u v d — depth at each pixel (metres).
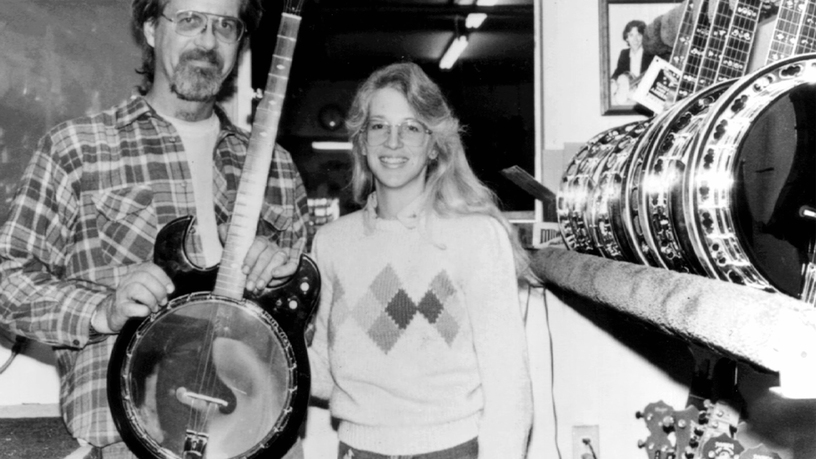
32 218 1.45
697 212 1.09
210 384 1.38
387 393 1.49
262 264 1.40
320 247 1.65
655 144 1.33
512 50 4.72
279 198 1.72
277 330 1.40
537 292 2.35
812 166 1.04
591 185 1.79
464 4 4.23
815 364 0.84
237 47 1.61
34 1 2.24
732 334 0.94
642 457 2.35
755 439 2.02
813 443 2.04
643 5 2.46
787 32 1.36
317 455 2.24
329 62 4.80
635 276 1.36
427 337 1.49
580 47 2.51
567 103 2.51
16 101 2.24
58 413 2.18
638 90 1.89
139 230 1.52
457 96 4.82
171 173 1.57
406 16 4.34
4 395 2.20
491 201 1.64
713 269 1.10
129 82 2.29
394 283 1.52
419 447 1.45
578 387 2.36
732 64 1.70
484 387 1.46
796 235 1.04
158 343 1.36
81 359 1.47
